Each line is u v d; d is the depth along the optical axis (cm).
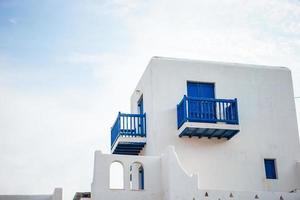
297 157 2222
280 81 2314
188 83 2209
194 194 1752
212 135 2127
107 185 1791
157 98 2145
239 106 2222
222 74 2245
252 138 2194
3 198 1875
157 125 2108
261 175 2150
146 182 1842
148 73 2238
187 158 2094
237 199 1773
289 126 2258
